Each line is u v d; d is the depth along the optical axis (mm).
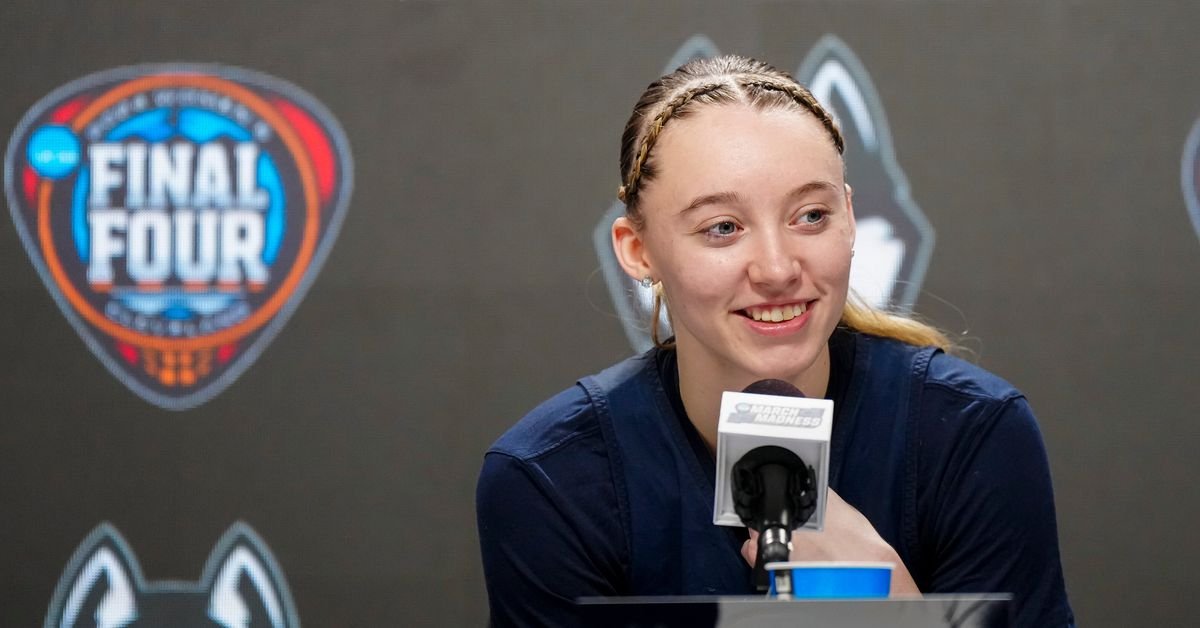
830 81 5820
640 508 3119
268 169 5816
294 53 5828
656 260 2904
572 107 5852
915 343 3322
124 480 5789
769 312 2754
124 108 5801
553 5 5859
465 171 5840
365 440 5809
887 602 1988
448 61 5859
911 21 5828
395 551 5793
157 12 5820
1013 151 5805
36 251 5793
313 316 5816
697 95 2844
